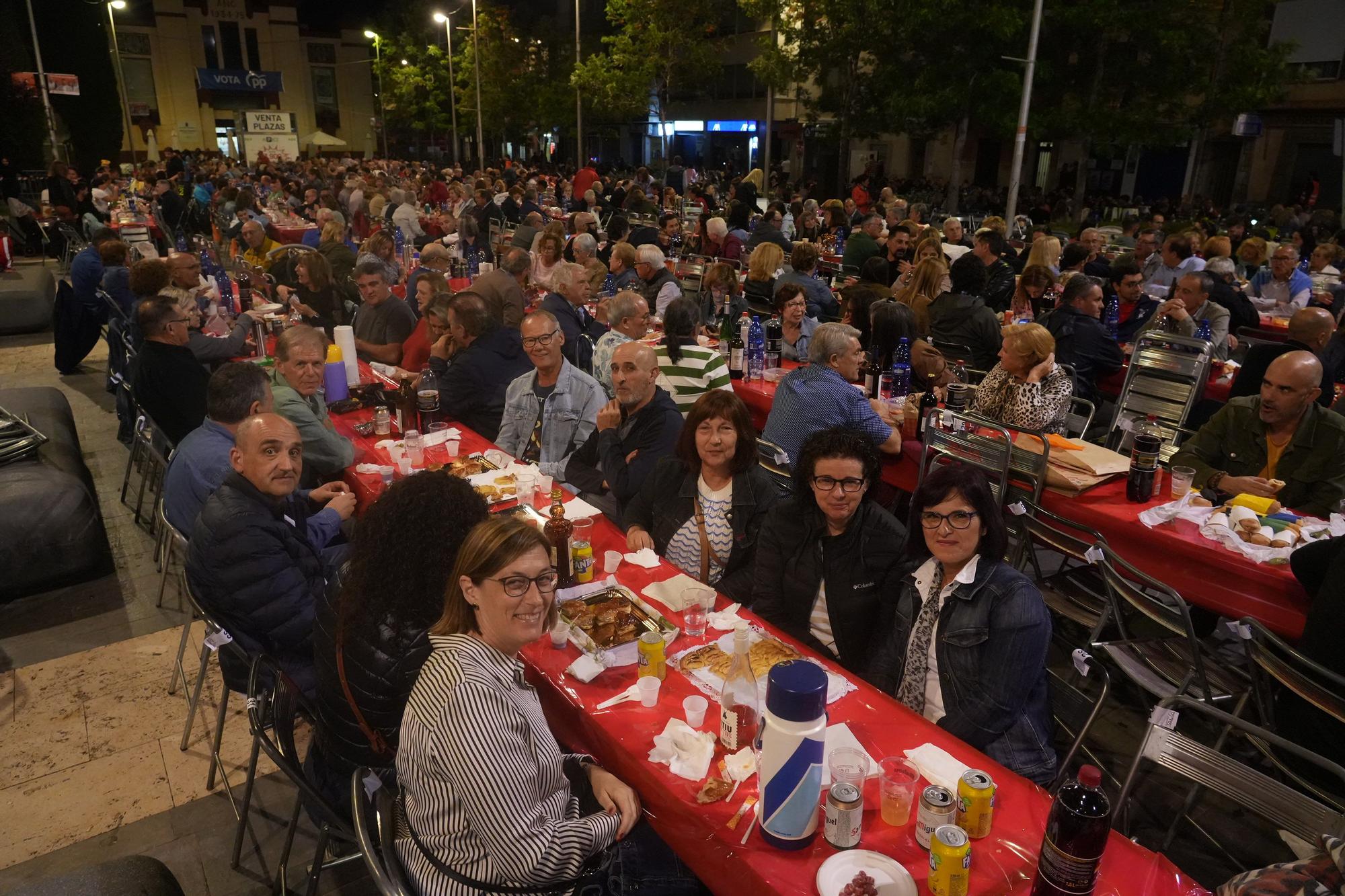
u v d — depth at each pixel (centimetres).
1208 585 343
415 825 195
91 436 728
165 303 504
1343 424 379
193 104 4847
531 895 189
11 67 2328
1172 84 1658
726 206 2020
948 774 208
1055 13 1589
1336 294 855
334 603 246
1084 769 170
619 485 393
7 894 220
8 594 468
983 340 646
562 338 455
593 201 1798
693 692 248
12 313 1070
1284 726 287
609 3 2689
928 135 1997
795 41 2139
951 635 251
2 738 365
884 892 175
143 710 385
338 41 5278
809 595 293
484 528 197
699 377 507
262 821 321
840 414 430
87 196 1681
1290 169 2333
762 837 192
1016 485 409
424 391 478
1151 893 176
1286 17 2267
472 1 3284
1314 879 167
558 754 205
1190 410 527
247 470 297
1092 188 2742
